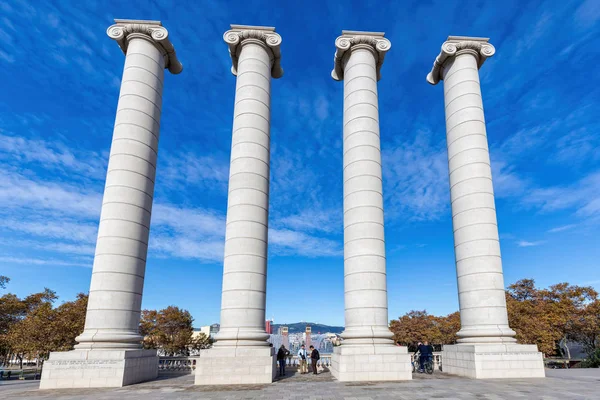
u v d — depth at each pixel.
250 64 24.09
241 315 19.58
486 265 21.67
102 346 18.66
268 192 22.67
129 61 23.58
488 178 23.16
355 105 23.72
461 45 25.69
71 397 14.47
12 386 20.44
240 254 20.44
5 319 46.16
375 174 22.38
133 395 14.65
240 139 22.52
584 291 50.34
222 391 15.25
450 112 25.36
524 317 44.22
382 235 21.61
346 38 25.12
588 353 42.50
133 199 21.16
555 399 12.33
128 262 20.31
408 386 16.09
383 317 20.31
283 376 21.23
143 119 22.62
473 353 19.88
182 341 56.94
